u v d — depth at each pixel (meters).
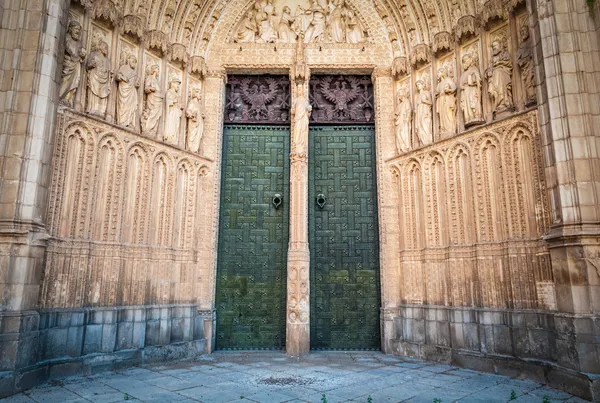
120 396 6.77
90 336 8.61
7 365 6.80
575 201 7.45
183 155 11.45
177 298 10.73
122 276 9.52
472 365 9.11
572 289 7.32
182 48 11.78
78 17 9.34
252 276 12.09
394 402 6.50
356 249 12.25
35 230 7.40
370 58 12.86
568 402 6.57
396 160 11.96
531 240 8.70
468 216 10.08
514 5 9.48
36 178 7.51
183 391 7.12
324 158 12.87
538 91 8.38
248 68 12.93
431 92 11.52
